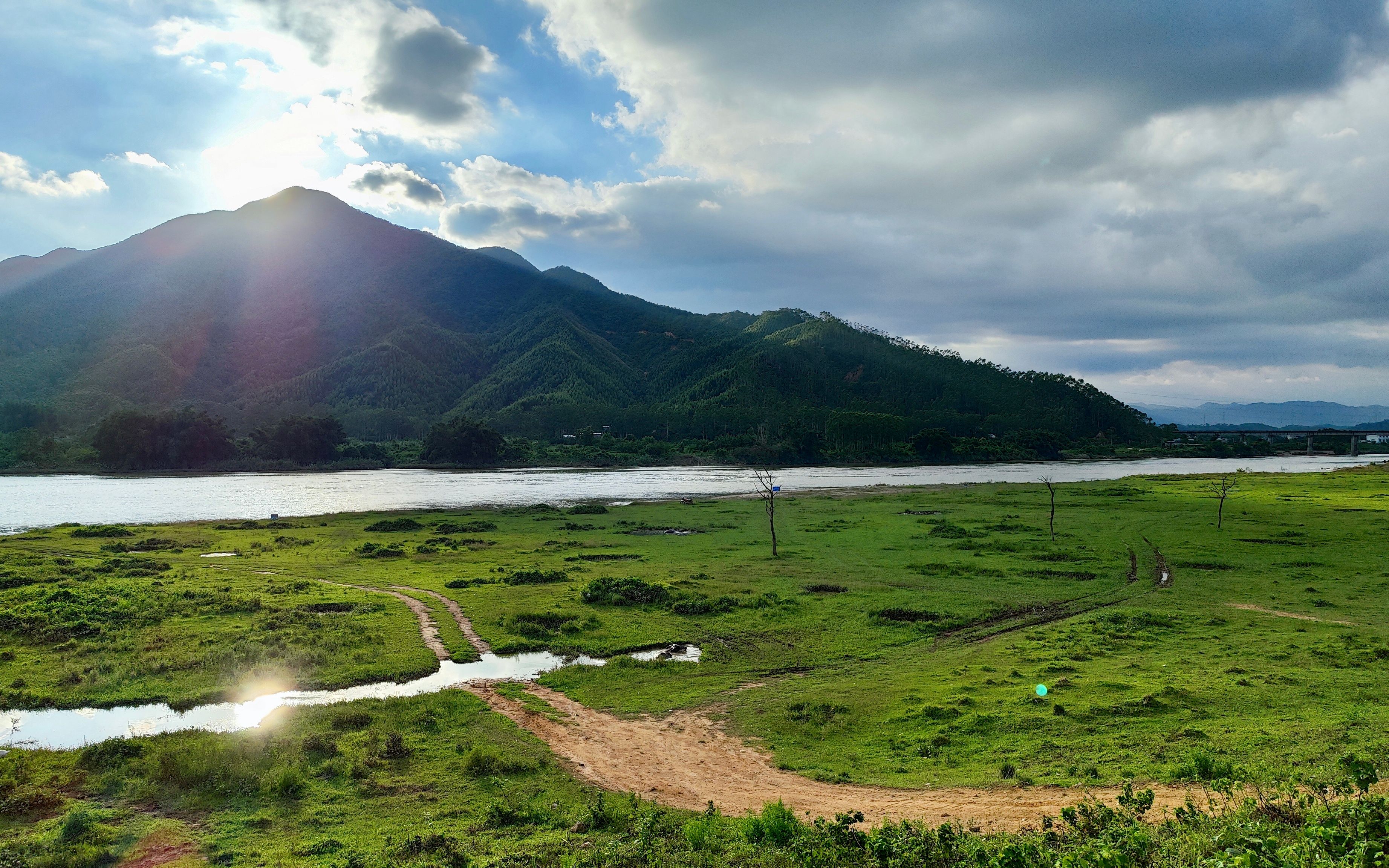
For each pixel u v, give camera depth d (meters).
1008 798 17.92
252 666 30.86
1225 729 21.23
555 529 79.56
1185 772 17.88
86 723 25.42
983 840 14.53
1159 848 12.13
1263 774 16.92
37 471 172.12
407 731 24.48
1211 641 32.19
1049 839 13.76
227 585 48.12
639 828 16.69
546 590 46.53
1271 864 9.88
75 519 91.50
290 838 17.39
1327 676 26.22
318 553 64.00
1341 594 41.03
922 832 14.84
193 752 21.16
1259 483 115.75
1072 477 153.62
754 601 41.84
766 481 144.88
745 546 64.81
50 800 19.22
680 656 33.41
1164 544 60.03
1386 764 16.42
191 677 29.69
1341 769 16.09
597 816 17.91
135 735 24.09
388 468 194.88
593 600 42.88
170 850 16.81
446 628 37.78
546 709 26.64
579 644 35.09
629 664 31.89
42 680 29.17
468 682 29.92
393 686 29.48
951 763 20.75
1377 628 33.72
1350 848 10.01
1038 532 68.75
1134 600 41.66
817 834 14.98
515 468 195.38
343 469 189.38
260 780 20.30
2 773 20.69
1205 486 111.81
